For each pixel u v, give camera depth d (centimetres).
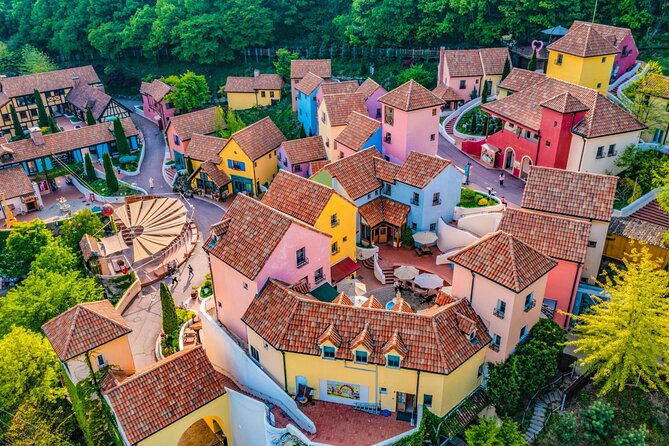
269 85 11544
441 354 4253
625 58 8675
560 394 4619
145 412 4503
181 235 7819
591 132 6319
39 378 5491
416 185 6334
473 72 9525
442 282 5728
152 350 6047
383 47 11831
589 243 5447
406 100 7162
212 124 10269
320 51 12638
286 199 6103
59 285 6412
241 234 5194
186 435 5256
